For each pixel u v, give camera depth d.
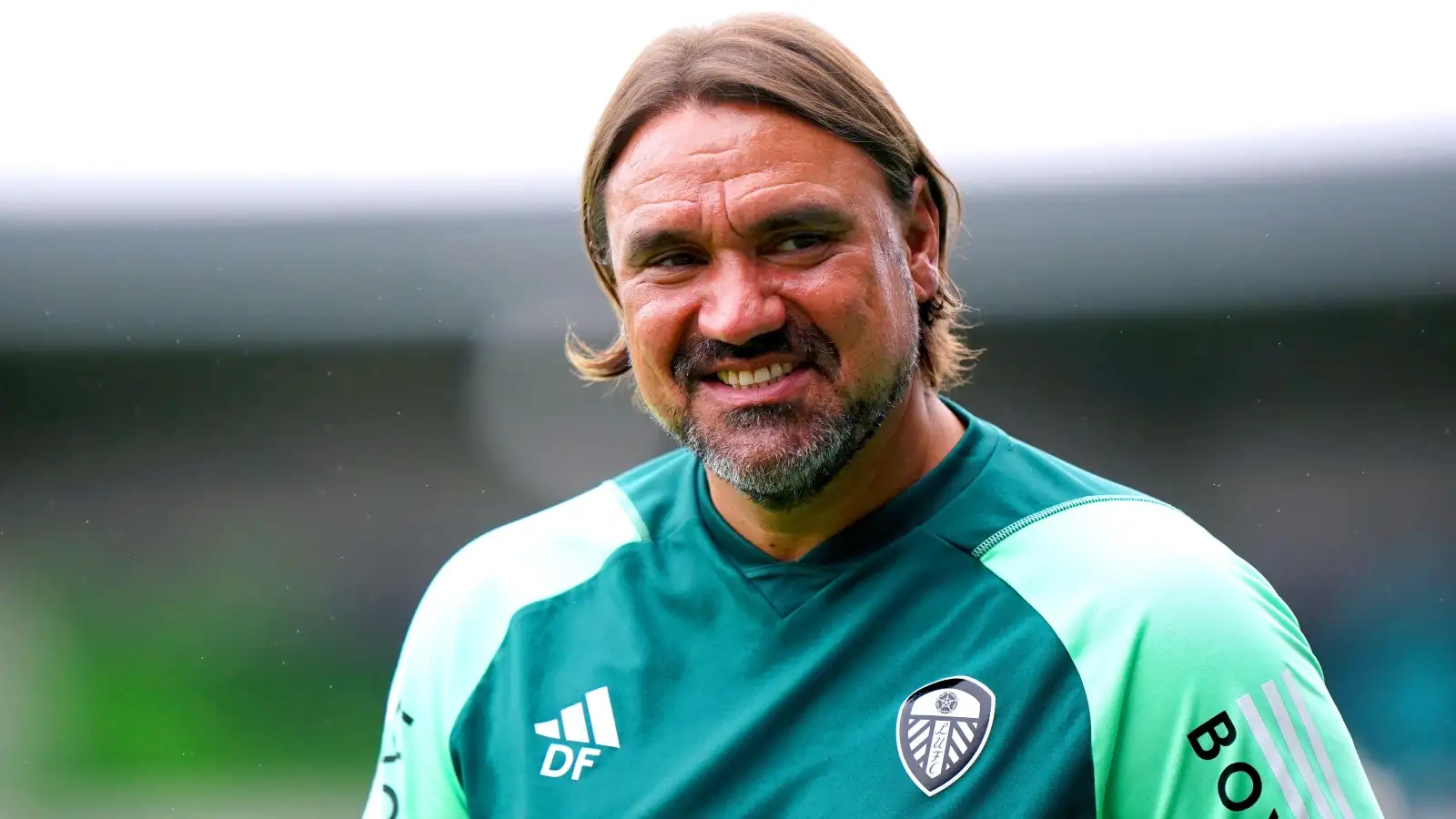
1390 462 25.42
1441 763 23.66
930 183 9.20
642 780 7.98
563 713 8.41
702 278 7.81
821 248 7.69
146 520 28.58
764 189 7.56
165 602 28.33
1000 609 7.83
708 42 7.99
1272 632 7.66
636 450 27.61
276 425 28.36
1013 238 26.02
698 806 7.78
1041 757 7.37
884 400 7.86
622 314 9.58
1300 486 25.69
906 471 8.37
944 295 9.65
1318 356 25.59
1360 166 24.95
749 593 8.30
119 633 28.09
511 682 8.72
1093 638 7.54
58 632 28.09
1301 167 25.11
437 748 8.87
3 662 27.81
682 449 9.73
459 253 27.53
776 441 7.66
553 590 9.02
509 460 28.12
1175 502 26.06
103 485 28.62
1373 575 25.19
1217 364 25.89
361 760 25.83
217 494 28.53
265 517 28.31
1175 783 7.26
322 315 27.97
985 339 26.39
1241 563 8.05
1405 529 25.19
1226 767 7.23
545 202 27.28
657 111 8.02
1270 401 25.77
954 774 7.41
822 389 7.70
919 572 8.05
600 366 10.71
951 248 10.08
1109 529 8.00
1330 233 25.11
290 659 27.84
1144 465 26.16
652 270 7.97
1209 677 7.34
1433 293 24.91
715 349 7.73
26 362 28.34
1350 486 25.56
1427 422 25.14
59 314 27.92
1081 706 7.40
